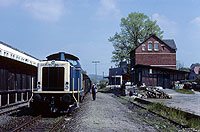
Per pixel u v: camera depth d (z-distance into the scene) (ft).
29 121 31.37
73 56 46.98
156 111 47.34
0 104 47.21
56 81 40.78
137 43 175.63
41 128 28.63
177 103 56.95
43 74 41.14
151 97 78.33
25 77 64.44
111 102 66.64
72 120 34.19
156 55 148.46
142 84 118.32
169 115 40.83
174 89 111.65
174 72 122.93
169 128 31.07
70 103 39.93
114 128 28.60
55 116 38.55
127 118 38.34
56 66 41.14
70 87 41.57
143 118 39.37
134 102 69.31
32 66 67.67
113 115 39.88
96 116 36.63
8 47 48.83
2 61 48.42
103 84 253.44
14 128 28.63
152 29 177.78
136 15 176.55
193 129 30.27
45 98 39.86
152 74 121.19
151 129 30.32
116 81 221.05
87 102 60.70
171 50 148.46
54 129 27.02
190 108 45.65
